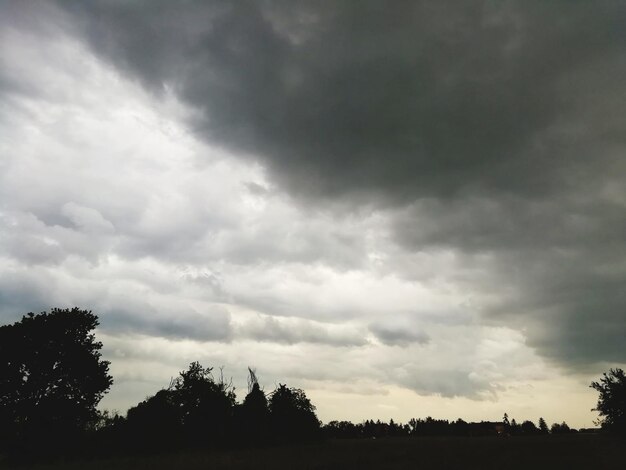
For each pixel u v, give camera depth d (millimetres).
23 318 55469
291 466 37125
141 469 35594
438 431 192125
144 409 65625
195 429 67688
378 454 53656
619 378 69375
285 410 79688
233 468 35688
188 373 71188
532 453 51312
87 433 61312
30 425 50844
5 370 51188
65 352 54688
